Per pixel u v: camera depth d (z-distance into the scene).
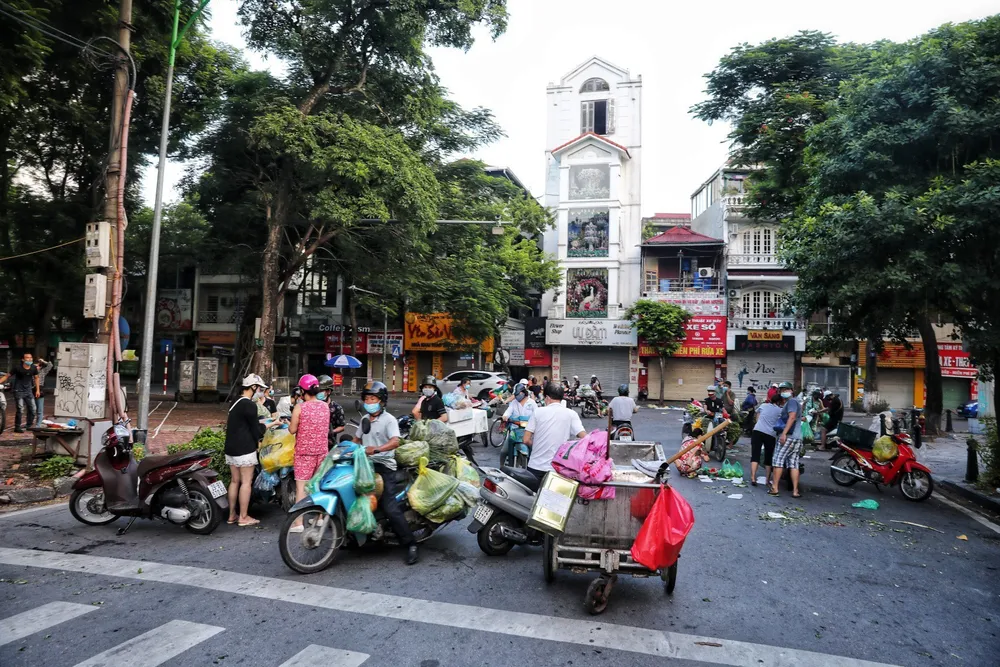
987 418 10.48
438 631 4.25
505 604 4.76
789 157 16.36
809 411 15.27
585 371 33.44
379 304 27.67
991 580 5.70
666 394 32.38
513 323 35.12
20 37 12.15
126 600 4.69
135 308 35.94
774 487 9.35
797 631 4.42
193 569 5.41
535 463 6.18
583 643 4.11
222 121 18.98
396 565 5.68
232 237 23.77
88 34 15.64
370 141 15.75
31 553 5.80
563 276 33.91
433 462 6.55
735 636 4.29
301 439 6.55
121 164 10.33
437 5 17.34
